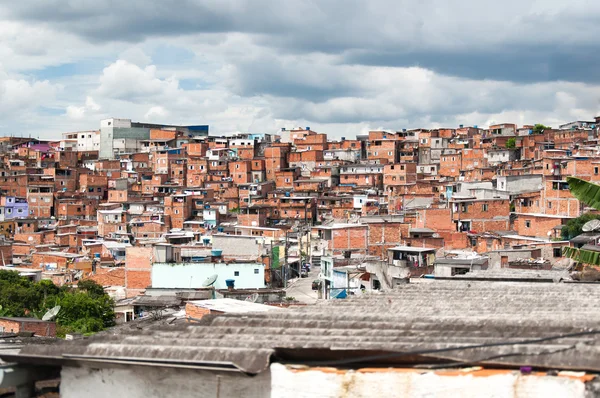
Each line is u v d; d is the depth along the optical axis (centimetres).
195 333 1045
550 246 5716
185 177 16012
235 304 3897
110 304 6122
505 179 9906
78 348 961
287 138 19212
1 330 4528
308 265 8794
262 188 14300
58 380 1030
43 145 19600
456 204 8488
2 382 959
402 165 13775
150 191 15150
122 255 9256
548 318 1063
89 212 14038
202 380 918
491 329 998
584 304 1360
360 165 15012
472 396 802
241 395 900
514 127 15262
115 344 986
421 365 850
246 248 8044
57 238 11356
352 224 8425
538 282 2034
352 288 5534
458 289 1653
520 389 786
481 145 14375
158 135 19062
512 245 6769
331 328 1063
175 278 6650
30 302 6444
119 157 18362
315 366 870
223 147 17838
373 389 834
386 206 11600
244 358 878
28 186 14425
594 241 4791
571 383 770
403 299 1475
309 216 12625
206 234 10288
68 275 8231
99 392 954
